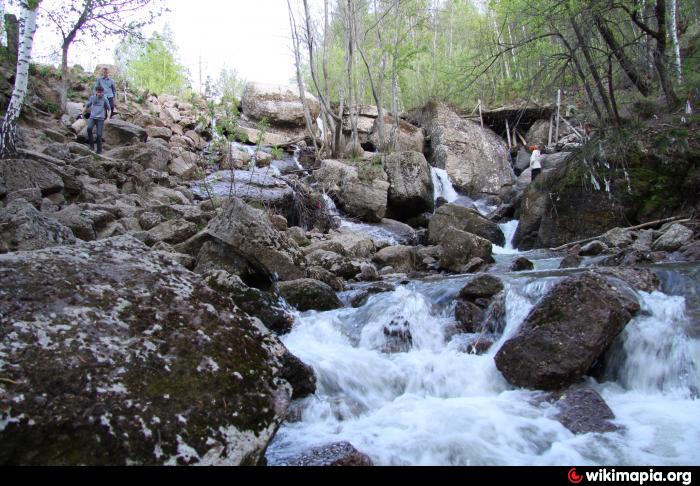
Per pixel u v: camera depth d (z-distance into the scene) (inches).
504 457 110.7
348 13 668.1
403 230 526.3
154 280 115.5
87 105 490.9
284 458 103.2
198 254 253.0
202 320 111.9
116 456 79.9
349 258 349.7
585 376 155.4
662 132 387.5
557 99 488.7
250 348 112.7
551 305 153.7
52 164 335.3
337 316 219.9
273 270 249.6
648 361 158.2
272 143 700.0
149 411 87.1
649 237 345.7
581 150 411.8
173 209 344.5
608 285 165.2
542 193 446.9
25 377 82.4
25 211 209.0
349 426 127.9
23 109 460.4
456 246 358.3
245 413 96.7
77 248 118.0
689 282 207.5
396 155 587.2
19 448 75.3
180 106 666.8
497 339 193.3
